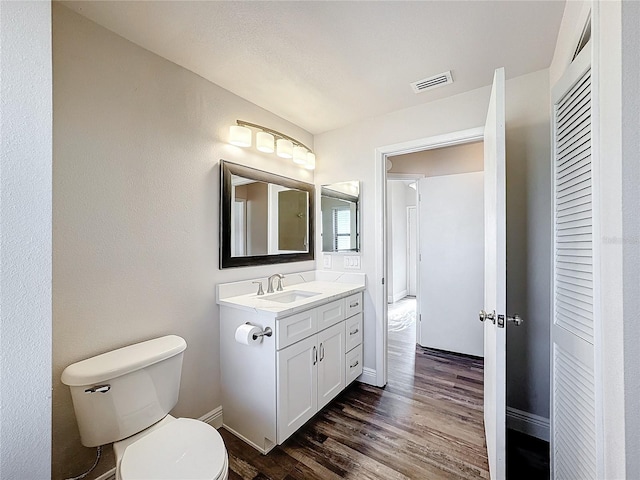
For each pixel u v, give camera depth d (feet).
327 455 5.41
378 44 5.13
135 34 4.81
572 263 3.77
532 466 5.17
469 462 5.20
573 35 4.03
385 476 4.91
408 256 21.18
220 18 4.48
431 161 10.96
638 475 2.14
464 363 9.59
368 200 8.18
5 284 2.31
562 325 4.05
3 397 2.29
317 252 9.12
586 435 3.36
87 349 4.43
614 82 2.35
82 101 4.39
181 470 3.44
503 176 4.25
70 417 4.25
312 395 6.18
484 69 5.89
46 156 2.53
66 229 4.23
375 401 7.25
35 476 2.43
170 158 5.52
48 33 2.59
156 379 4.56
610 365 2.43
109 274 4.68
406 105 7.38
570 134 3.87
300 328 5.86
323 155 9.05
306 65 5.73
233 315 6.07
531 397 6.01
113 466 4.71
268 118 7.64
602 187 2.61
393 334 12.68
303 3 4.20
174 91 5.59
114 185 4.74
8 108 2.33
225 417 6.31
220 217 6.39
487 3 4.24
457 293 10.39
